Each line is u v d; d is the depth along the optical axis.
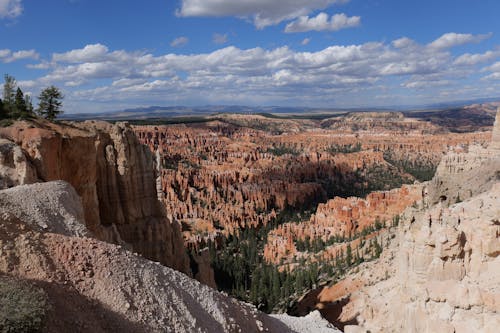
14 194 32.06
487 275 42.09
